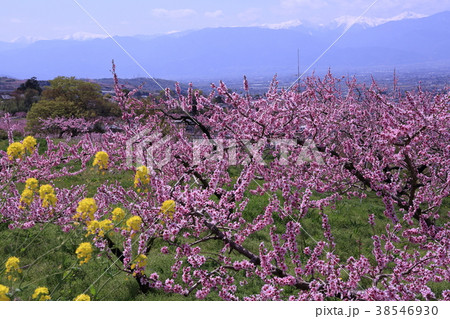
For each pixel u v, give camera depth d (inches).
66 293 210.8
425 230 219.8
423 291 173.5
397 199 231.6
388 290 160.7
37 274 237.8
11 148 190.7
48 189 179.6
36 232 306.3
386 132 186.4
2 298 132.3
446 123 201.5
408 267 186.5
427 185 230.7
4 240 285.7
